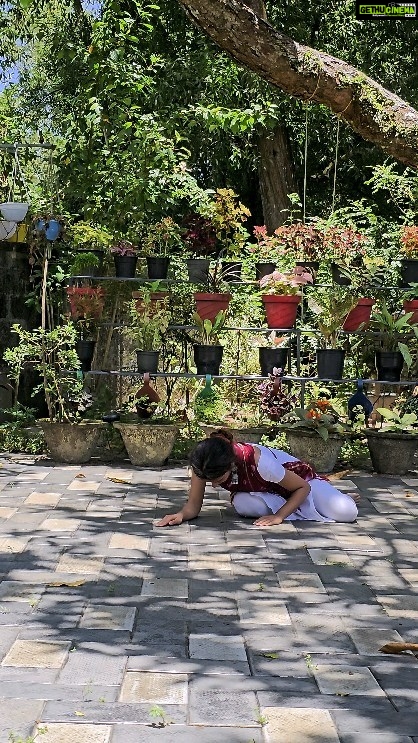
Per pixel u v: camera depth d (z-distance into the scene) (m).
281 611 4.14
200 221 8.23
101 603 4.18
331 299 7.87
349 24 15.11
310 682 3.35
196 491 5.78
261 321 8.89
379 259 8.48
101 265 8.84
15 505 6.12
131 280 8.30
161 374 7.84
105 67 9.86
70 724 2.95
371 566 4.92
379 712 3.11
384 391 8.99
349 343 8.73
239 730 2.95
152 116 9.81
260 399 7.96
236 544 5.27
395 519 6.04
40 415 9.81
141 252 8.83
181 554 5.04
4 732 2.88
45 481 6.95
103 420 7.88
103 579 4.55
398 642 3.78
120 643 3.69
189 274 8.18
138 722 2.98
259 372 8.64
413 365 8.59
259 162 15.55
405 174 11.52
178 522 5.69
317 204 16.23
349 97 5.86
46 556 4.91
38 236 8.08
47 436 7.73
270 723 3.00
